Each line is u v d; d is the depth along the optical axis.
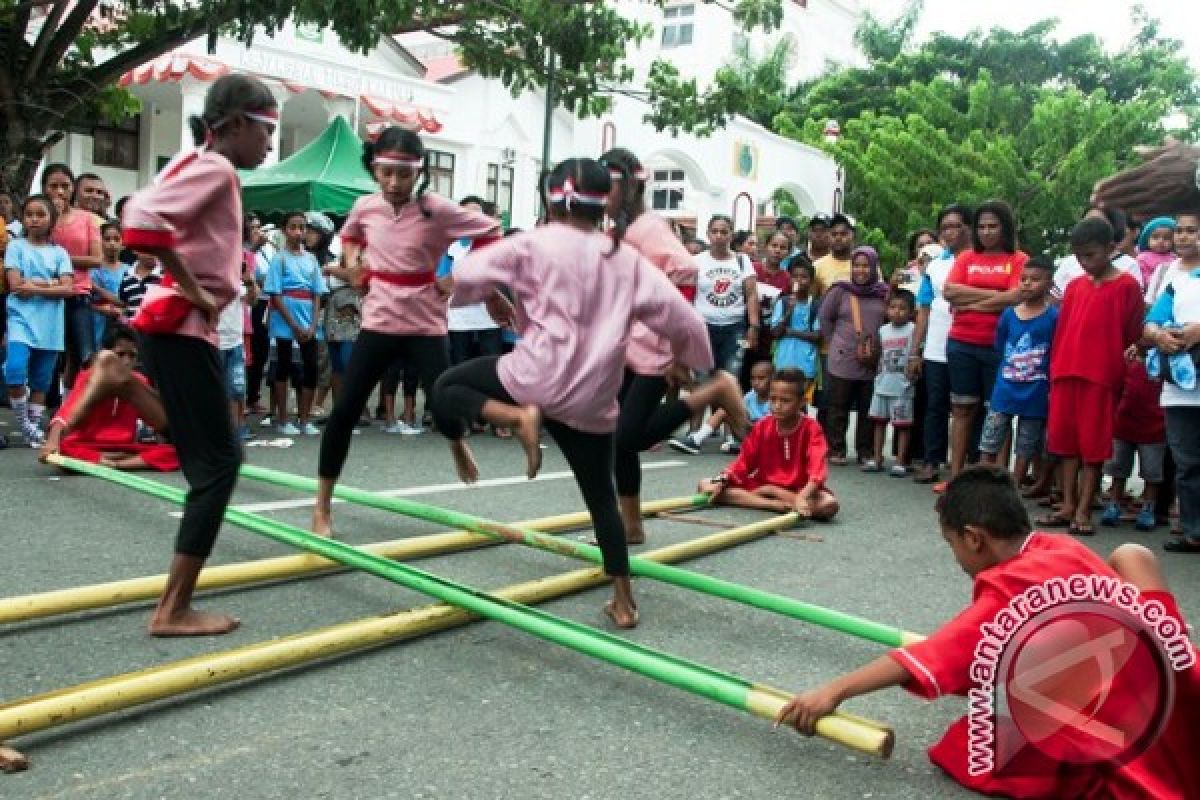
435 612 3.76
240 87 3.61
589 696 3.40
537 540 4.74
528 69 11.98
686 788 2.82
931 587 4.94
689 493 7.16
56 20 9.72
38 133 9.88
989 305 7.20
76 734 2.94
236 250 3.69
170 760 2.82
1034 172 25.73
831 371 8.80
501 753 2.96
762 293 9.49
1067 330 6.32
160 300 3.55
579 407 3.75
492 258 3.80
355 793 2.69
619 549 4.07
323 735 3.01
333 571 4.66
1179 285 6.01
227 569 4.14
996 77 32.47
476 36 11.58
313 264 8.67
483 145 23.14
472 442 8.64
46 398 8.51
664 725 3.21
